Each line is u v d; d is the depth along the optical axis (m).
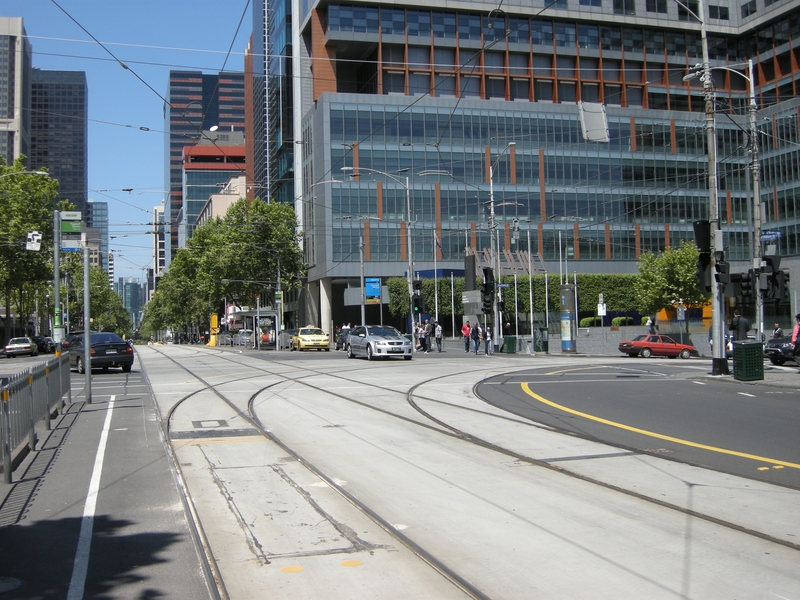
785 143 65.12
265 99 107.94
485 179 72.00
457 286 65.31
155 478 9.05
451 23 74.50
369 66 76.06
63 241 20.28
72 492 8.34
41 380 12.27
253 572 5.66
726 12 79.81
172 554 6.14
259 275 78.88
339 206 69.06
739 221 76.44
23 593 5.28
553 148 73.75
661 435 11.79
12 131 108.31
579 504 7.59
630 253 75.00
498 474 9.11
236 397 18.11
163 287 115.81
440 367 28.95
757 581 5.35
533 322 50.34
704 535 6.48
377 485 8.57
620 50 79.06
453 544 6.31
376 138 69.94
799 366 28.34
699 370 26.53
